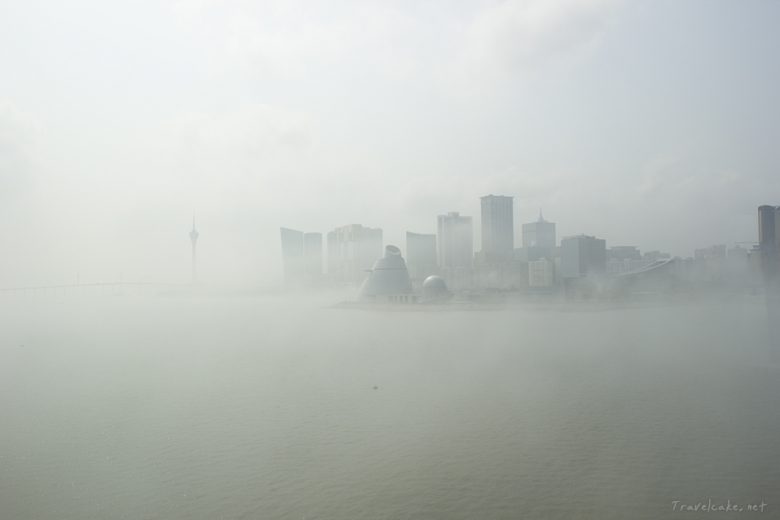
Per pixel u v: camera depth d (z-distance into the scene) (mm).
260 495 41938
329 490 42719
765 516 37938
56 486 43844
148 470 46656
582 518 38250
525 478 44312
